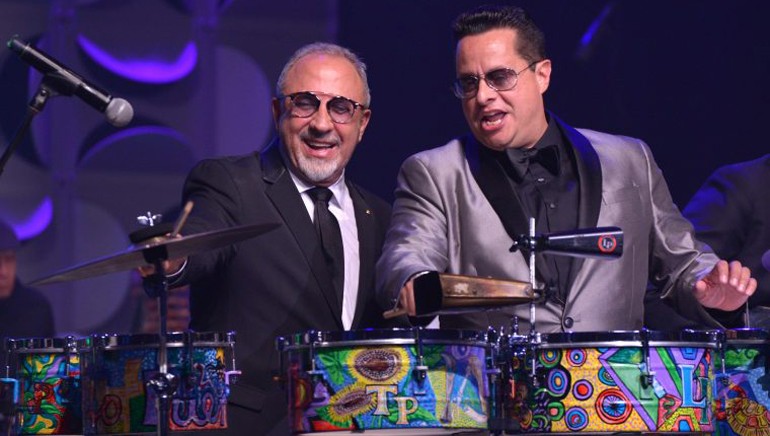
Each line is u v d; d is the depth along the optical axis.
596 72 24.72
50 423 14.41
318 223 15.37
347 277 15.38
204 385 13.49
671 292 14.56
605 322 14.12
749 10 24.14
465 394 12.42
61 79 12.62
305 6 27.12
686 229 14.73
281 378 12.88
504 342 12.91
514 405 12.84
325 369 12.29
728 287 13.66
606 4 24.66
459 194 14.43
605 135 14.98
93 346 13.51
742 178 17.73
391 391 12.17
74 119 26.55
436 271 12.51
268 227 12.66
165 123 26.92
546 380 12.65
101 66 26.62
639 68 24.55
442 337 12.30
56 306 26.38
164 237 12.46
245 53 27.11
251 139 27.14
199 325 15.20
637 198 14.52
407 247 13.93
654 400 12.52
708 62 24.31
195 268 14.20
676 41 24.44
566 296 14.14
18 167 26.28
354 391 12.20
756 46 24.16
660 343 12.59
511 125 14.30
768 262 17.34
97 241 26.66
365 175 26.20
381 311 15.39
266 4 27.09
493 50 14.24
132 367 13.34
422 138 26.22
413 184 14.60
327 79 15.32
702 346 12.81
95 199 26.67
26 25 26.27
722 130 24.28
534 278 12.70
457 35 14.58
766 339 13.98
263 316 14.89
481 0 26.05
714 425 13.16
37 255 26.39
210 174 15.30
